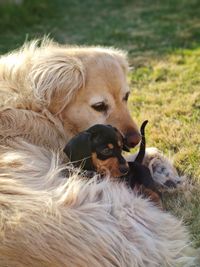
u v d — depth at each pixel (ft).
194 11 11.11
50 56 4.87
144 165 4.81
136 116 6.28
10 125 4.57
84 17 11.64
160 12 11.40
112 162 4.44
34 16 11.45
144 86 7.23
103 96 4.77
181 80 7.29
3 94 4.69
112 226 3.95
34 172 4.27
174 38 9.30
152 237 4.07
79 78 4.75
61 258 3.69
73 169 4.33
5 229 3.70
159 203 4.53
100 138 4.44
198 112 6.28
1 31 10.55
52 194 4.00
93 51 4.99
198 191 4.83
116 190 4.18
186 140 5.62
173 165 5.18
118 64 4.96
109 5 12.66
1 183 4.03
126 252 3.89
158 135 5.75
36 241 3.70
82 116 4.78
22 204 3.86
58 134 4.74
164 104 6.58
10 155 4.30
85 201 4.01
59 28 10.80
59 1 13.12
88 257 3.76
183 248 4.15
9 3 11.38
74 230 3.82
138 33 9.89
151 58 8.32
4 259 3.62
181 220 4.33
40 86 4.75
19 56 5.03
